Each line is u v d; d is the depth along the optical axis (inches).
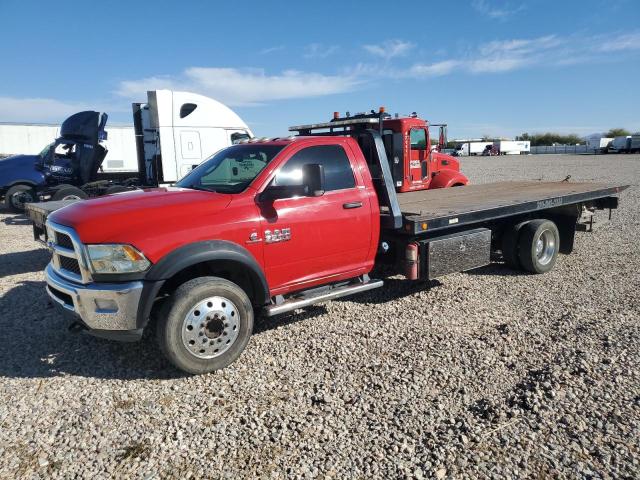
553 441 124.5
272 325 210.2
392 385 156.0
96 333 159.2
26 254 365.1
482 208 248.7
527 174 1173.1
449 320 212.8
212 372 167.5
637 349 173.9
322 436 129.8
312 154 199.9
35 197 557.6
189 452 124.4
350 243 207.3
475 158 2472.9
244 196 179.6
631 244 365.7
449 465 116.6
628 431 127.4
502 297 245.0
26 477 115.8
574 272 291.4
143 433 133.2
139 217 161.8
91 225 158.1
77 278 161.6
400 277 282.0
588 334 189.8
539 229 280.1
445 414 138.7
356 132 232.4
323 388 155.4
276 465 118.6
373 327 206.1
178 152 562.3
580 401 141.9
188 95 564.7
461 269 242.5
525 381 155.8
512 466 115.8
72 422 138.6
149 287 154.7
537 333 194.1
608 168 1352.1
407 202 286.0
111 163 839.1
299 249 190.2
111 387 158.7
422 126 489.4
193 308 160.6
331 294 202.4
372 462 118.8
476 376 160.2
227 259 167.0
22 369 171.8
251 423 136.6
